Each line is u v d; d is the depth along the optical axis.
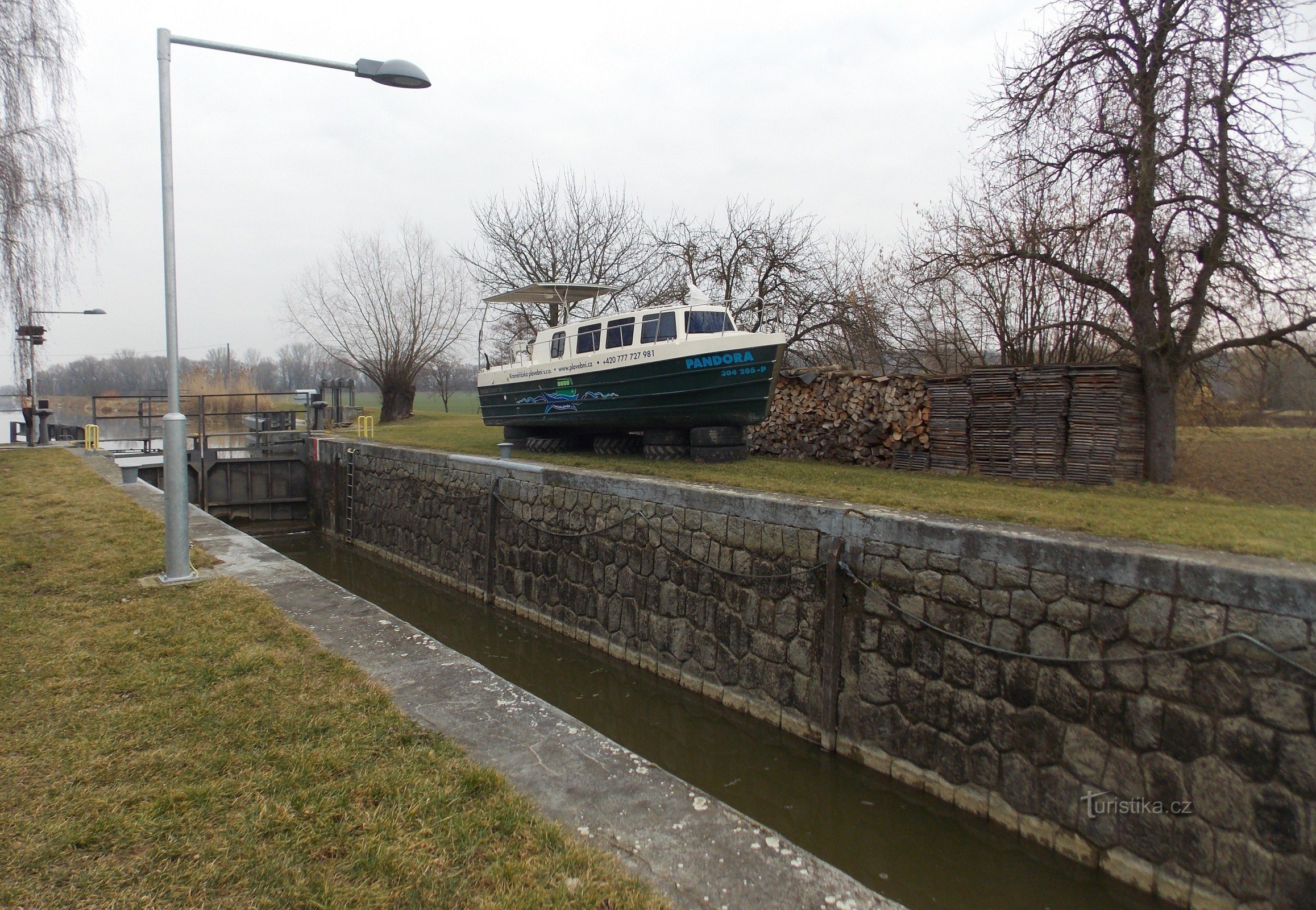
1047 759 5.41
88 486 12.89
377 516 17.44
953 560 6.09
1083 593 5.31
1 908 2.42
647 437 12.62
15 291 14.70
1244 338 9.79
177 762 3.44
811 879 2.85
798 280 22.67
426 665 4.88
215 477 20.97
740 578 7.95
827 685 6.94
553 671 9.44
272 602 6.20
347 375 54.72
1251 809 4.46
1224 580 4.66
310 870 2.71
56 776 3.28
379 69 7.37
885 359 20.28
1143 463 10.23
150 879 2.62
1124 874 4.93
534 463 12.36
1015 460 10.32
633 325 12.16
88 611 5.77
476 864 2.80
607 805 3.32
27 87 14.44
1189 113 9.55
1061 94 10.75
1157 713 4.90
